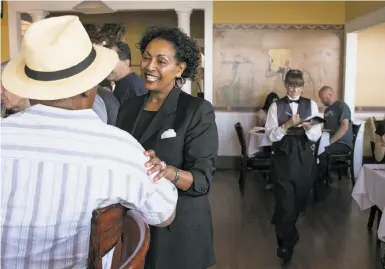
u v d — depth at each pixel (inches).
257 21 280.1
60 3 279.3
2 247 38.3
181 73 71.2
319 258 137.8
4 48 279.4
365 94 295.3
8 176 38.0
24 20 290.2
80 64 41.1
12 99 79.0
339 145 228.8
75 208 38.9
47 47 39.6
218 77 284.5
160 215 46.4
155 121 69.1
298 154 121.2
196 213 69.1
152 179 44.2
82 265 40.1
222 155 287.4
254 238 155.9
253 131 241.1
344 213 186.1
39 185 38.2
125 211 42.7
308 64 283.0
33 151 38.6
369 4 238.5
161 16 334.0
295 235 131.7
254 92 285.1
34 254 38.8
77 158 39.2
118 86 128.0
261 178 255.8
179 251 68.6
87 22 335.3
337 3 278.1
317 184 204.1
